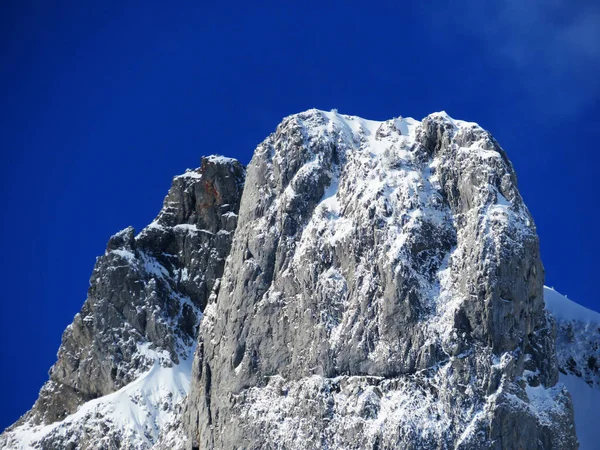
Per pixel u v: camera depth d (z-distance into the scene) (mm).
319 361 152625
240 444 154125
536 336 148000
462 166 155875
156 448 168250
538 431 142250
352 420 146375
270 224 166250
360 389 148500
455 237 153375
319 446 147500
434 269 151500
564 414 144125
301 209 164625
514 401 142125
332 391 150500
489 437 140750
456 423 141750
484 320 145375
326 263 157625
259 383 157500
